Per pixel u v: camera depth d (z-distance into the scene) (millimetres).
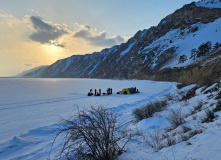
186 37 102875
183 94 13438
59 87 41469
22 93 26422
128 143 3666
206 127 3123
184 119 5062
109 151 2719
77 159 2648
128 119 7535
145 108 7453
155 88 30891
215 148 1849
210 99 6699
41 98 19938
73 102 16312
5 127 7754
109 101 16562
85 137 2631
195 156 1884
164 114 6723
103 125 2865
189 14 124875
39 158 3879
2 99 19125
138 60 127625
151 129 4914
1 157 4152
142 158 2512
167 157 2207
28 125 8062
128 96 20641
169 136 3588
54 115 10344
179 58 77562
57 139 5355
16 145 4984
